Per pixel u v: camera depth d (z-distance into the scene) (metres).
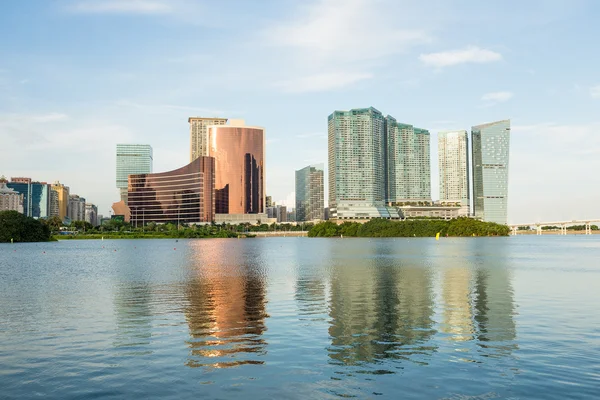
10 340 32.38
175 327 35.91
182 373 25.38
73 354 28.95
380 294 52.22
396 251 149.12
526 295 51.06
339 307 43.91
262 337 32.59
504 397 21.97
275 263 102.69
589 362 26.64
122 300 49.41
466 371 25.36
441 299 48.47
